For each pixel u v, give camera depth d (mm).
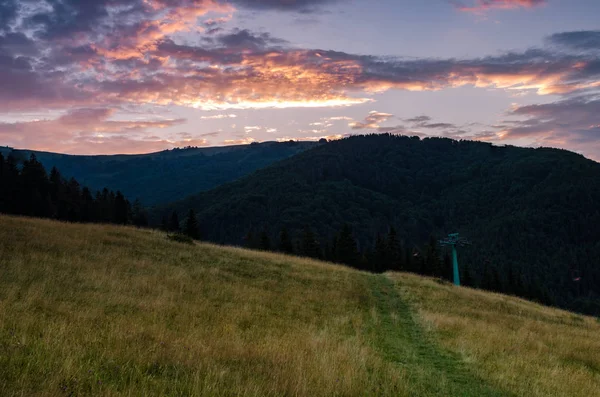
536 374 11711
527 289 90500
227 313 14406
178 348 8508
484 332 16594
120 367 6812
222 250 31500
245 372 7727
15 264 15633
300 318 15898
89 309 11617
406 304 22641
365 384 8500
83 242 23031
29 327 8648
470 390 9750
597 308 134375
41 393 5199
